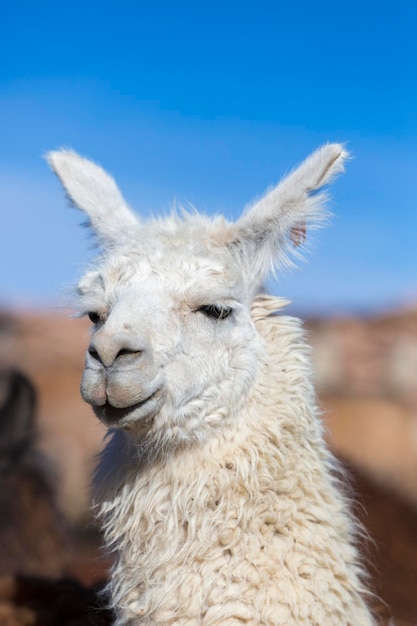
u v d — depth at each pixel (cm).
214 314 650
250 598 611
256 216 682
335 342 3120
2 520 1039
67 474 1567
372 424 2089
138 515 654
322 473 666
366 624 632
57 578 906
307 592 612
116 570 668
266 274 704
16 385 1113
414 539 1051
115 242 702
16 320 2756
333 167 673
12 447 1092
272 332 697
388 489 1255
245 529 629
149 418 633
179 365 632
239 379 656
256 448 652
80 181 746
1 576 951
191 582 625
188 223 702
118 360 605
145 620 634
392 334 3228
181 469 648
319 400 796
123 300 628
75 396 2195
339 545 643
